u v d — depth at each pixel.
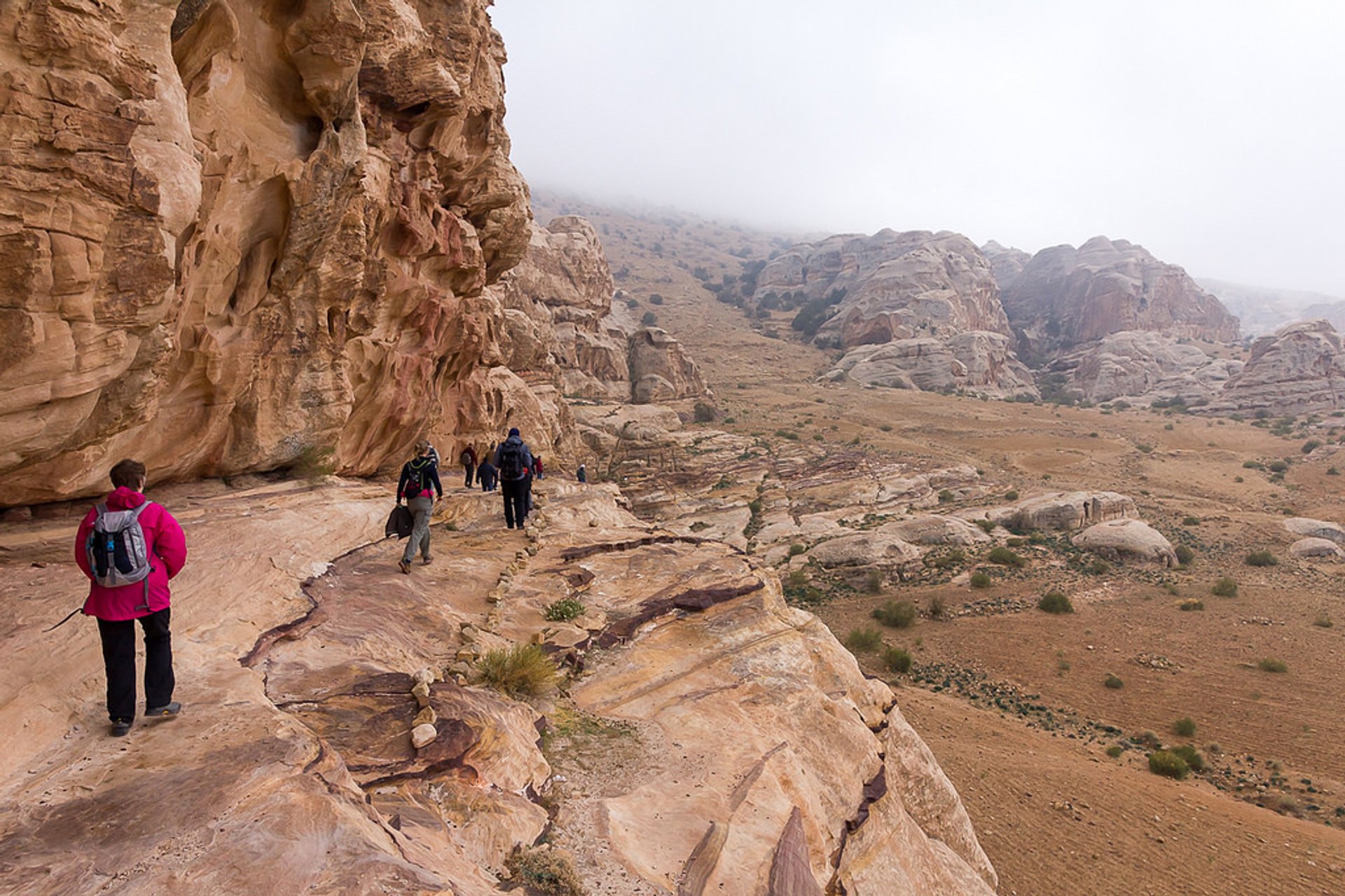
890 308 175.00
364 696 6.14
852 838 8.09
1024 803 23.88
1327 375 127.31
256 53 10.26
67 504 8.96
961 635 43.94
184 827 3.82
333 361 14.03
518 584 10.67
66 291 6.01
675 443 81.94
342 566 10.19
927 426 112.50
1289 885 19.95
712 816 6.34
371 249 14.86
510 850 5.16
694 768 7.14
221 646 6.57
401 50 14.76
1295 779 28.33
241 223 10.56
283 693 6.00
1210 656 40.34
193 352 10.49
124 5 6.55
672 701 8.42
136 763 4.42
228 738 4.76
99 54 5.75
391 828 4.43
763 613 10.69
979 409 124.50
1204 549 61.81
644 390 111.19
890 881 8.14
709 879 5.64
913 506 74.19
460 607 9.53
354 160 11.68
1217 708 34.56
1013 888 19.45
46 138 5.59
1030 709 34.66
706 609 10.43
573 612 9.66
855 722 9.55
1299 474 86.44
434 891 3.67
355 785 4.69
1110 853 21.22
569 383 102.38
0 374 5.93
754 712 8.63
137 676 5.62
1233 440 106.12
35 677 5.23
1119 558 57.56
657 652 9.43
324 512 12.36
